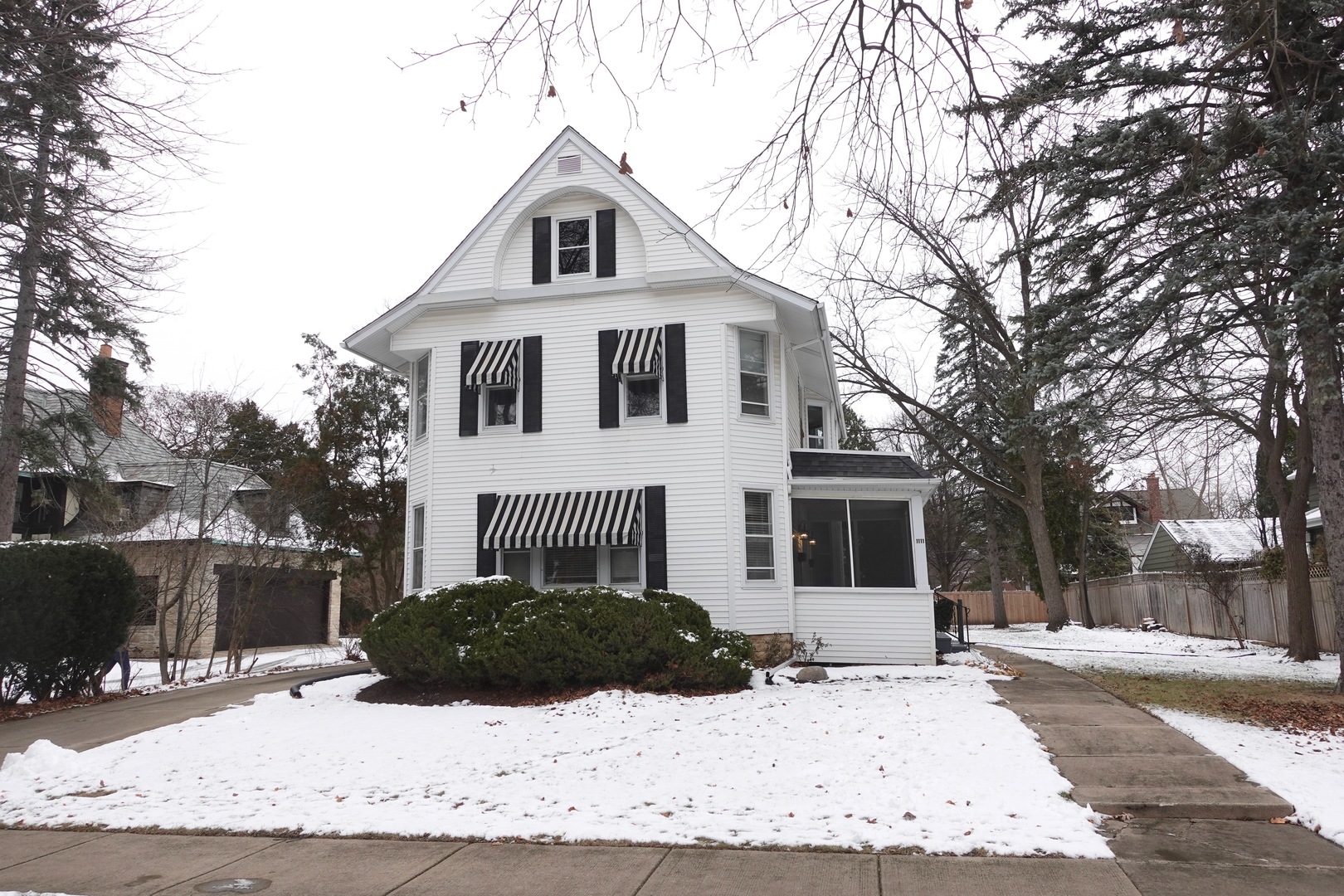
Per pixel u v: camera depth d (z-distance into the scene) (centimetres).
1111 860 632
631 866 643
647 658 1410
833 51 598
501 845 699
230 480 2936
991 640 2867
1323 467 1409
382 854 688
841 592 1875
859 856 650
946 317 2836
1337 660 1880
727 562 1783
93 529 2283
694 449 1825
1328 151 1203
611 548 1853
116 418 2325
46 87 915
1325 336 1209
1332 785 813
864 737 1024
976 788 803
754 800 794
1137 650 2364
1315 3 1015
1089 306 1487
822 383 2492
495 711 1298
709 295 1870
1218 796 774
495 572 1847
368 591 3797
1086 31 1295
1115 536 4506
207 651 2795
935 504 4538
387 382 3195
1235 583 2514
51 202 1097
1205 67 1127
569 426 1878
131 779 955
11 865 683
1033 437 1866
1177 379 1468
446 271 1966
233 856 692
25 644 1554
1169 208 1318
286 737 1141
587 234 1953
